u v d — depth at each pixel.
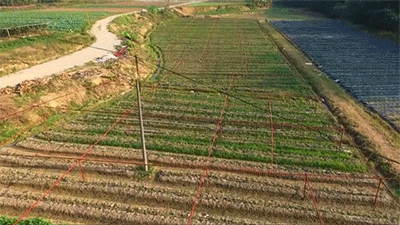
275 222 12.00
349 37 41.47
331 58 32.03
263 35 42.12
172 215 12.13
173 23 51.34
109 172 14.44
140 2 73.75
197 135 17.42
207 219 11.94
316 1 70.69
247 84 24.58
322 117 19.55
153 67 28.66
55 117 19.11
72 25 36.31
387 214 12.35
